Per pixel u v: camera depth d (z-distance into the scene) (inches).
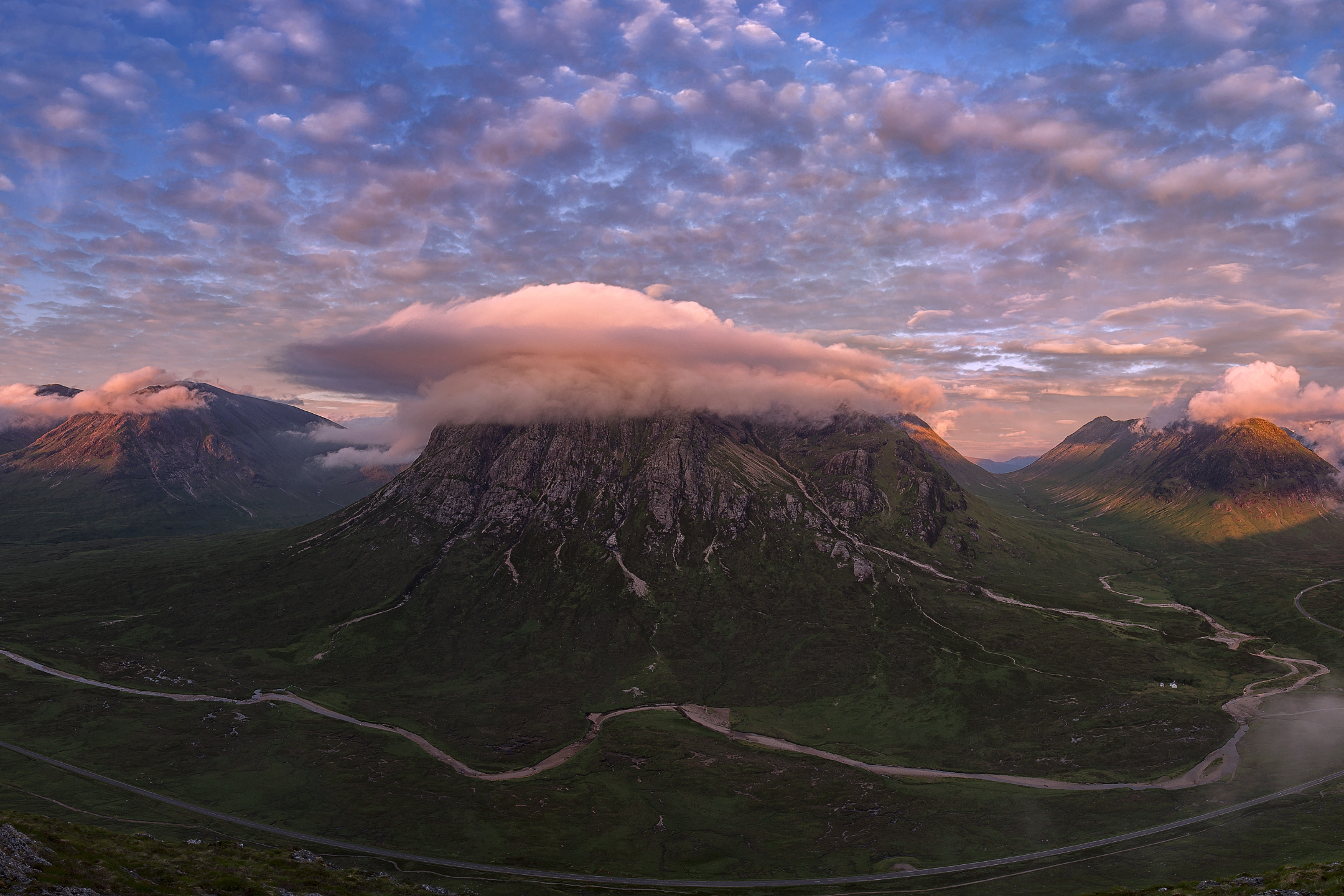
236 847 5610.2
